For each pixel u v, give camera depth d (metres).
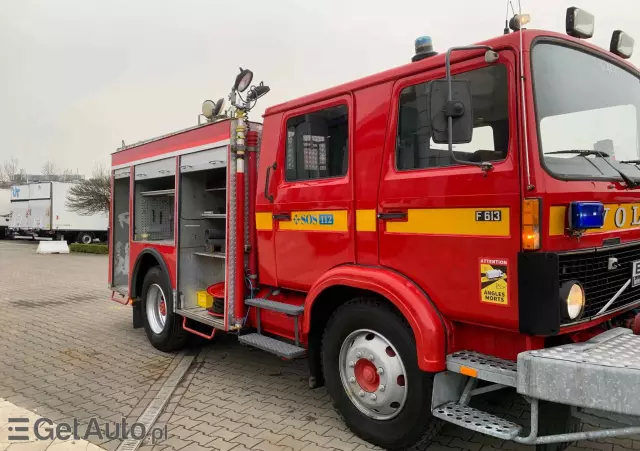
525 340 2.98
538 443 2.74
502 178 2.89
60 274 14.53
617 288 3.24
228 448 3.66
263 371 5.48
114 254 7.50
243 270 4.89
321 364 4.16
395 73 3.53
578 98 3.22
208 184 5.92
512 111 2.89
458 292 3.12
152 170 6.26
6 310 9.02
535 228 2.73
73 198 26.89
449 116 2.80
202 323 5.75
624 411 2.44
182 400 4.64
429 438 3.36
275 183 4.51
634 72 3.89
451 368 3.12
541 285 2.72
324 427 4.00
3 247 26.77
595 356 2.66
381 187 3.57
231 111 5.00
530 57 2.90
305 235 4.19
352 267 3.72
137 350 6.36
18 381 5.20
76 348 6.46
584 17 3.31
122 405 4.53
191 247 5.80
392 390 3.42
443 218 3.19
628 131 3.72
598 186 3.05
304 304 4.04
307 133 4.24
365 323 3.58
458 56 3.17
